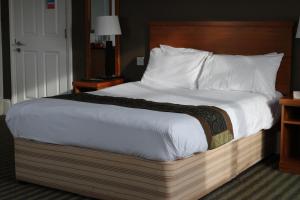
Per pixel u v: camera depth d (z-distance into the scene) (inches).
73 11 230.8
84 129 130.3
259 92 170.6
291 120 159.2
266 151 173.5
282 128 158.7
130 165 124.5
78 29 230.8
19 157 146.7
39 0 240.1
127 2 216.7
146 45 214.4
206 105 143.6
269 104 164.6
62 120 134.0
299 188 143.9
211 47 195.0
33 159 143.6
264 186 145.4
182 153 118.5
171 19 206.2
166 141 116.8
